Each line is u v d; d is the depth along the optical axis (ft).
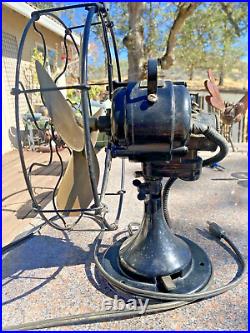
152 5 36.70
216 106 12.69
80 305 4.86
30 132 17.47
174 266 5.13
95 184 4.15
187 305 4.81
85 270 5.79
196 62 54.70
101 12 4.55
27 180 4.66
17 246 6.74
